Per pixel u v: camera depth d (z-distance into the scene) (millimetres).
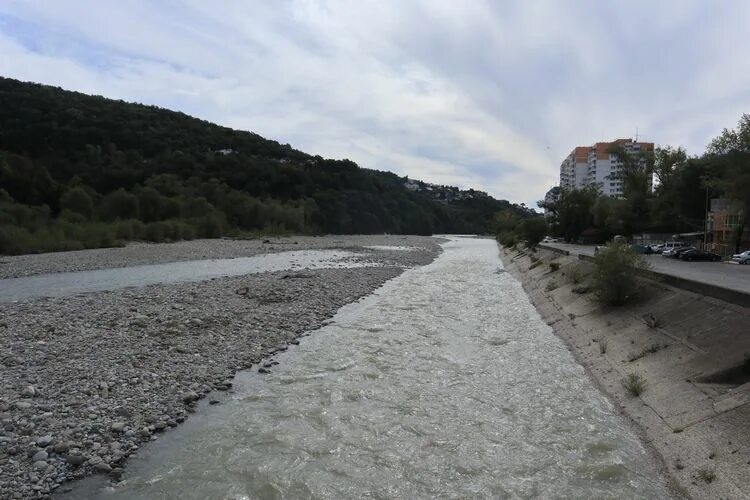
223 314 20141
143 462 8773
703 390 10781
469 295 29672
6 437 8906
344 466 8820
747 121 43531
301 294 26266
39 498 7465
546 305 25672
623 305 19547
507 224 123750
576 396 12555
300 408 11414
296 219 115062
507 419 10984
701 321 14234
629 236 78938
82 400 10773
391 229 156875
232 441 9664
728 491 7602
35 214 63938
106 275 34625
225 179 118500
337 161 157875
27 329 16484
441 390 12812
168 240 74375
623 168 82812
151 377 12539
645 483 8359
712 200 60938
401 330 19625
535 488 8148
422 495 7934
